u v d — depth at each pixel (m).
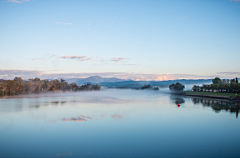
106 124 50.12
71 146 34.50
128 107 86.31
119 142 36.44
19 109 77.88
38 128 46.19
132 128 46.25
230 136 40.22
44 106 88.88
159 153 31.56
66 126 47.91
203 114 66.12
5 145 35.06
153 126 48.22
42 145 35.00
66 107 85.25
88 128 46.09
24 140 37.62
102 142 36.47
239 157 30.06
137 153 31.58
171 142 36.56
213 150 32.81
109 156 30.47
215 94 160.00
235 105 92.00
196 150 32.81
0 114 65.62
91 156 30.50
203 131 43.78
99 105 94.50
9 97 151.38
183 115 64.25
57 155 30.88
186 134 41.50
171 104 99.81
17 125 49.12
